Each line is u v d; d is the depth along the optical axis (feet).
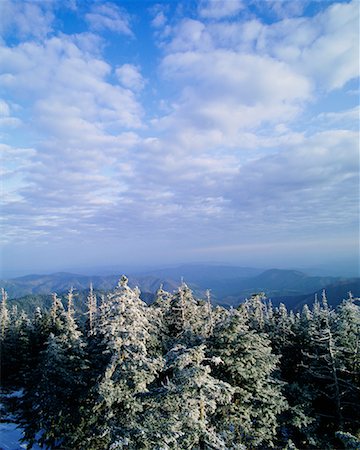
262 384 64.49
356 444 37.27
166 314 117.08
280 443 75.56
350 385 78.07
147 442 39.86
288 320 119.96
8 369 126.21
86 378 62.75
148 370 46.32
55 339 65.98
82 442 50.55
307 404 75.15
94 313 111.75
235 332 63.93
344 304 90.63
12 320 173.37
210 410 51.34
